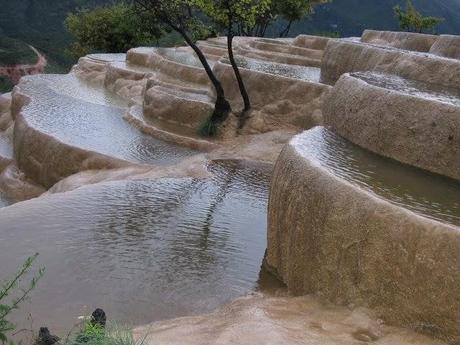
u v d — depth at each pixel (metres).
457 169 8.28
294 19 38.12
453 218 6.63
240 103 16.81
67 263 8.42
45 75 26.61
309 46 24.86
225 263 8.68
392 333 6.06
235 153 14.58
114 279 8.04
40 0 68.31
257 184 12.51
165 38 47.69
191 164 13.54
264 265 8.66
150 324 6.81
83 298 7.53
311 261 7.25
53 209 10.42
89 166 14.08
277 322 6.34
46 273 8.12
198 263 8.63
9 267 8.28
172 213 10.52
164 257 8.75
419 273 6.00
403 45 20.06
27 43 60.47
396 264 6.20
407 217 6.21
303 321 6.42
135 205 10.81
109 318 7.06
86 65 27.59
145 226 9.88
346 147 9.52
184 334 6.25
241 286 8.02
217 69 18.28
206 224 10.12
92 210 10.45
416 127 8.85
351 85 10.52
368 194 6.71
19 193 15.40
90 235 9.40
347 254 6.69
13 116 21.67
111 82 24.28
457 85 11.91
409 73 12.91
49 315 7.09
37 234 9.37
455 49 16.64
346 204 6.79
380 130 9.34
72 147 14.49
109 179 13.00
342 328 6.21
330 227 6.91
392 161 9.01
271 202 8.54
